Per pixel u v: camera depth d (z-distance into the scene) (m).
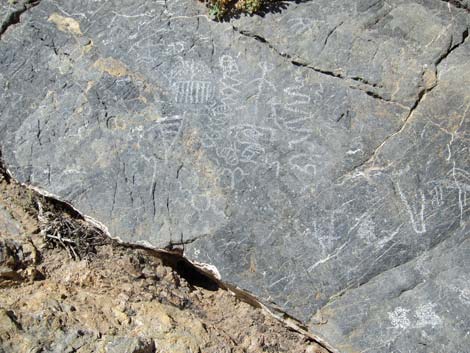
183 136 2.78
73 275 2.75
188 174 2.75
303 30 2.79
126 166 2.79
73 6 2.97
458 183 2.62
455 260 2.55
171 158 2.77
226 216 2.70
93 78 2.88
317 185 2.67
